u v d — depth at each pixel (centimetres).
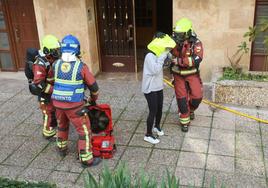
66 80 491
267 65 746
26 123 660
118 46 847
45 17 801
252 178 498
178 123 634
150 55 536
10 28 859
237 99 679
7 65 898
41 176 517
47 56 527
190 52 568
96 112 539
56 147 584
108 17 827
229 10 714
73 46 489
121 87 786
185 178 500
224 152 553
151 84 546
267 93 661
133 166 528
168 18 992
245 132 602
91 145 530
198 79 597
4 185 479
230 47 741
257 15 722
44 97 559
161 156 548
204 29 738
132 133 611
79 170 526
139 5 982
